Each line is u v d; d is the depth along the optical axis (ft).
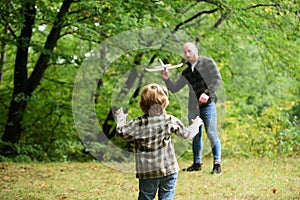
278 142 28.09
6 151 29.22
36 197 14.84
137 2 25.72
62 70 36.42
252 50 39.99
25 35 29.07
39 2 26.81
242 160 26.00
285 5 26.09
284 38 28.12
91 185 17.26
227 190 16.08
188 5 31.35
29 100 30.42
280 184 17.33
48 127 35.29
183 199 14.62
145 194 11.29
